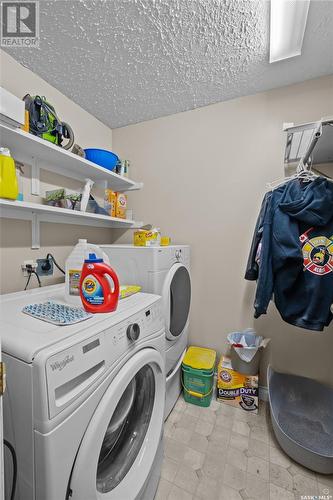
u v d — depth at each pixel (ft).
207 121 5.71
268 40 3.77
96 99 5.38
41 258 4.70
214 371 5.47
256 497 3.19
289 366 5.11
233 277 5.61
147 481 2.78
